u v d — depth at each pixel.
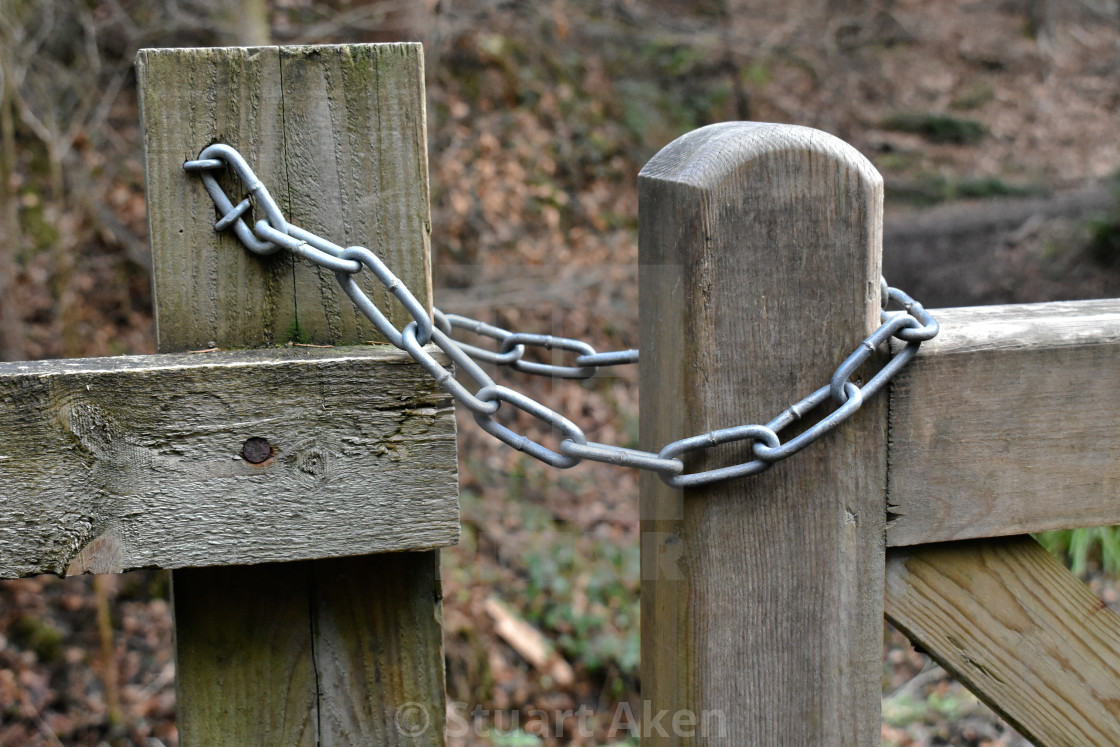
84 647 4.22
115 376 0.88
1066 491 1.05
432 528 0.93
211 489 0.90
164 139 0.95
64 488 0.88
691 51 10.14
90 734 3.94
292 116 0.96
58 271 5.10
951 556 1.07
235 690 1.01
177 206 0.96
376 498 0.92
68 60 6.00
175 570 0.99
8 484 0.87
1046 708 1.09
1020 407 1.03
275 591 1.01
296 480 0.91
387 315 0.99
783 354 0.96
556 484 4.64
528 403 0.90
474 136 7.82
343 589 1.02
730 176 0.92
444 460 0.92
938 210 9.61
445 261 6.99
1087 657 1.09
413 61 0.96
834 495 1.00
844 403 0.94
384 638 1.03
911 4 12.23
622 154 8.84
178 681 1.01
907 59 11.61
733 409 0.96
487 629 4.02
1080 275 8.70
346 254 0.92
